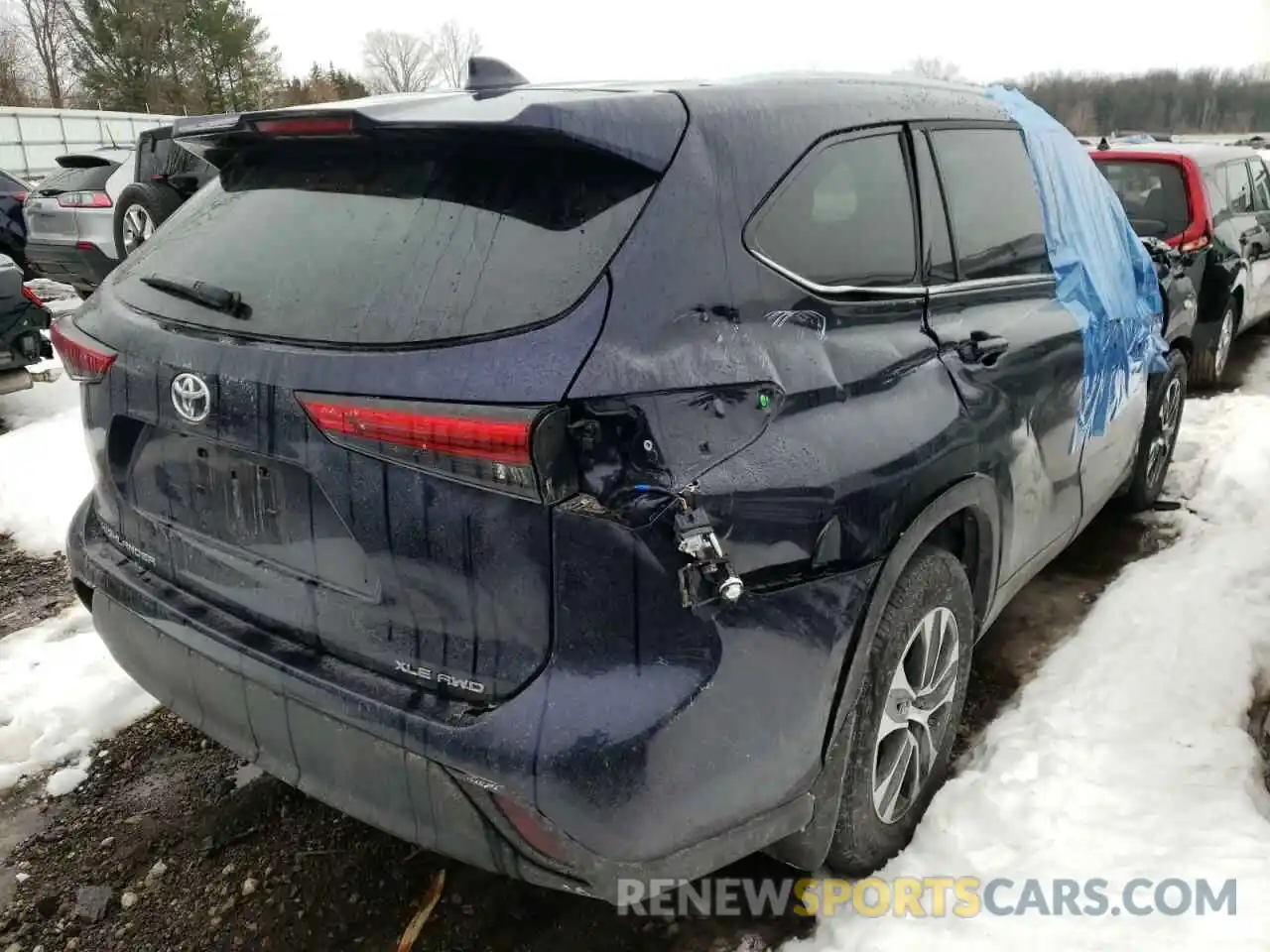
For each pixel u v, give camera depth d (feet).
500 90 7.04
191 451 6.90
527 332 5.61
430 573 5.83
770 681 6.08
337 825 8.80
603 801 5.54
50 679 10.96
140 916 7.84
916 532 7.11
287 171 7.20
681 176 6.18
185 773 9.57
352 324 6.01
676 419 5.78
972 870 7.77
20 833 8.79
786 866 8.01
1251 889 7.32
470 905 7.86
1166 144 22.89
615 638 5.64
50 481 16.63
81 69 164.76
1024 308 9.38
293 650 6.56
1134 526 14.57
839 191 7.34
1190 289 15.39
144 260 7.81
